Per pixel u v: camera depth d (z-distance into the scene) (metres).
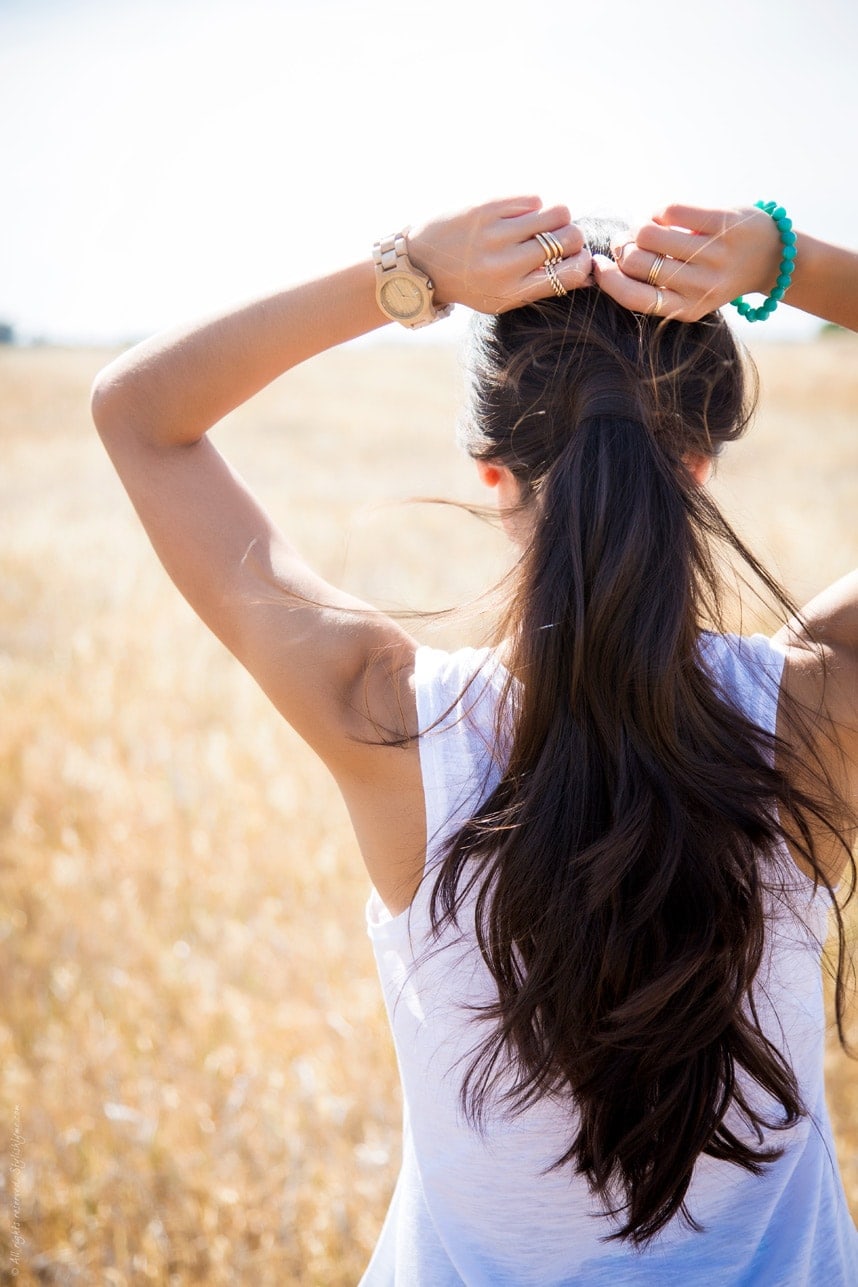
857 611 0.96
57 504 12.52
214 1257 2.26
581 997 0.92
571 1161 1.02
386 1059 2.80
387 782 0.98
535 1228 1.04
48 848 3.93
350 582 7.92
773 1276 1.06
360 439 19.16
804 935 0.99
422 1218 1.11
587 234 1.02
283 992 3.14
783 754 0.93
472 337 1.04
